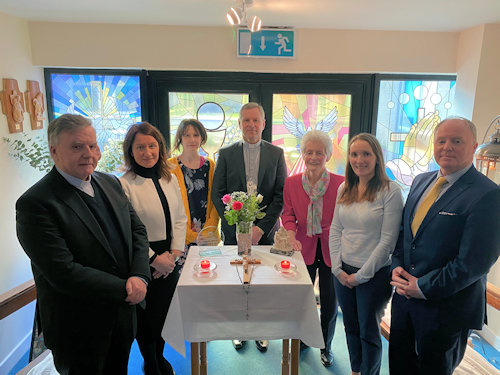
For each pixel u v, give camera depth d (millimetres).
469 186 1356
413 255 1503
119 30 2615
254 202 1769
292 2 2051
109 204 1416
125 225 1446
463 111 2746
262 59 2734
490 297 1858
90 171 1290
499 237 1294
